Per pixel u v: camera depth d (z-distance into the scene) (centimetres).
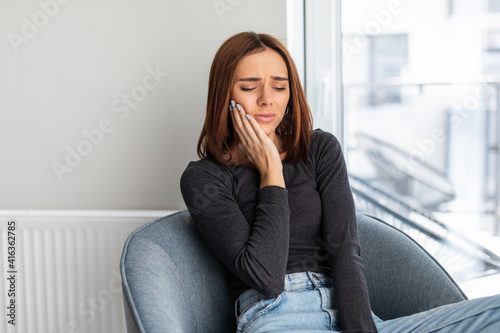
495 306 103
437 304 130
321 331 110
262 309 118
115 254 175
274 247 117
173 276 128
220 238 121
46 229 176
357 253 124
